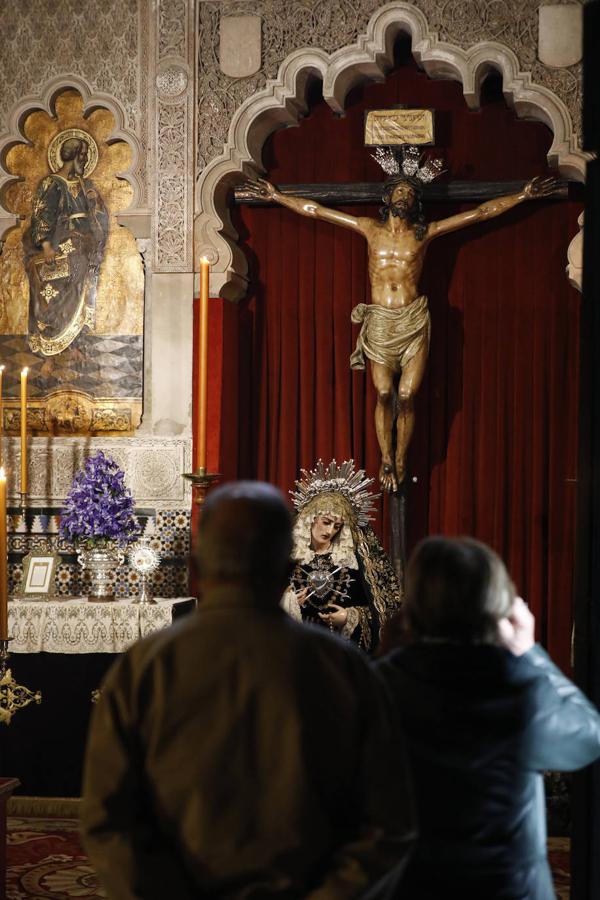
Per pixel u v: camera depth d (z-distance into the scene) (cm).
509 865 226
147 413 700
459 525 683
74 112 717
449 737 227
